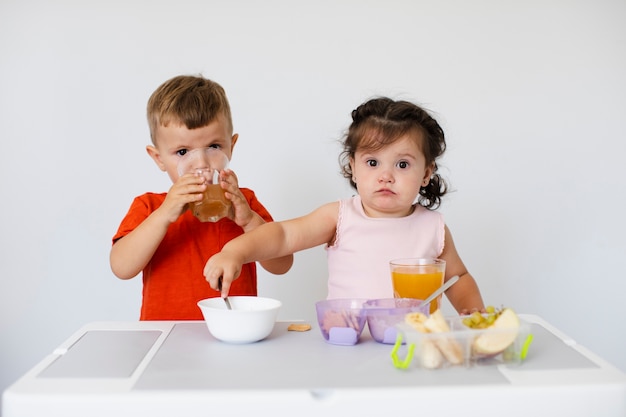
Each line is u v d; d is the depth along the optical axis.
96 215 2.09
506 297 2.21
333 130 2.12
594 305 2.22
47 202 2.08
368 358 0.92
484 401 0.77
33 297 2.09
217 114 1.48
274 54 2.10
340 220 1.39
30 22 2.04
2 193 2.06
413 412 0.76
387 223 1.38
